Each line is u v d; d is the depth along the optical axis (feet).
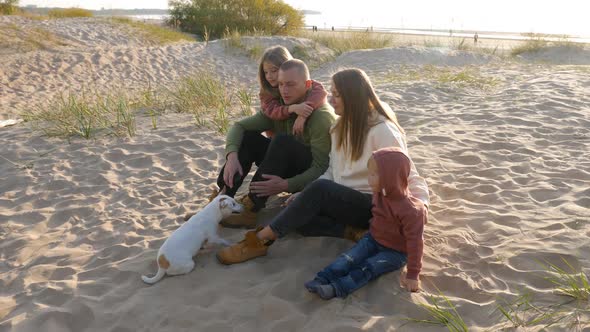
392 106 24.35
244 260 10.52
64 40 52.19
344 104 10.13
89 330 9.12
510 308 8.59
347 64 44.96
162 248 10.14
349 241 11.13
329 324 8.53
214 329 8.85
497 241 10.80
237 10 77.10
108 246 12.11
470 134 18.65
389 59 44.96
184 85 29.19
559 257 9.88
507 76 32.30
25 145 19.79
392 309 8.94
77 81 38.91
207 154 18.38
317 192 9.88
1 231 13.20
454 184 14.21
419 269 9.04
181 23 79.92
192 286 9.95
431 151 17.03
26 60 42.29
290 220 10.06
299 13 77.92
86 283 10.34
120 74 41.73
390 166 8.78
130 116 22.94
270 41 53.01
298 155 11.60
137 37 58.80
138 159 17.94
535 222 11.44
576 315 8.14
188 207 13.91
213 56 48.80
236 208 11.06
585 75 30.17
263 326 8.82
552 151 16.44
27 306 9.84
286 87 11.37
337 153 10.81
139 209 14.14
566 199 12.57
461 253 10.46
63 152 18.92
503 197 13.05
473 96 25.93
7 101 32.35
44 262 11.50
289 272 10.01
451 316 8.45
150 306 9.45
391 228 9.36
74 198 15.07
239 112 23.79
